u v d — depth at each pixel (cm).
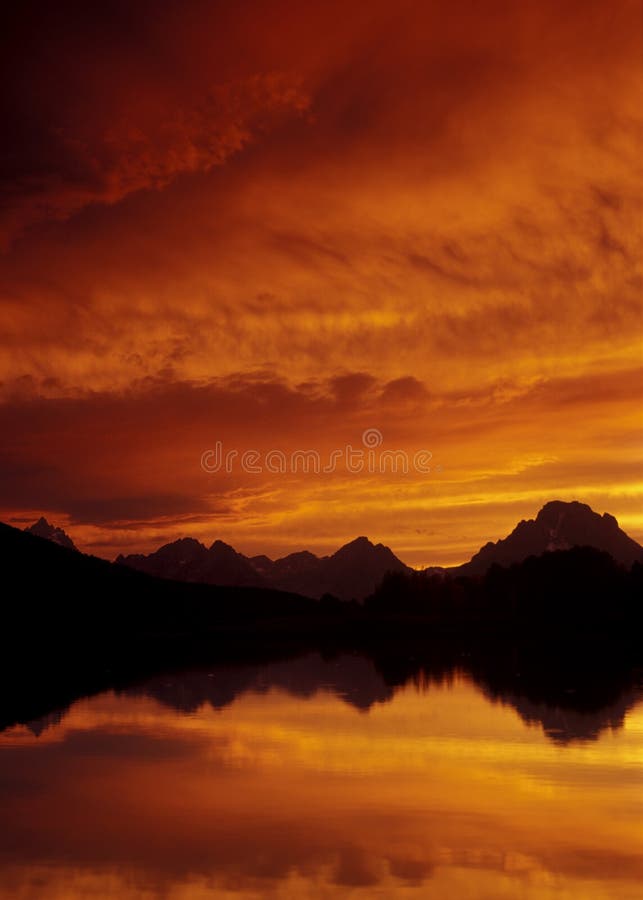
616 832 2098
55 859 1925
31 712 4181
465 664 7244
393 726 3728
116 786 2605
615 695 4853
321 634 12206
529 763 2908
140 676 6056
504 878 1797
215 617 14488
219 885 1761
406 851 1966
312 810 2312
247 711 4209
